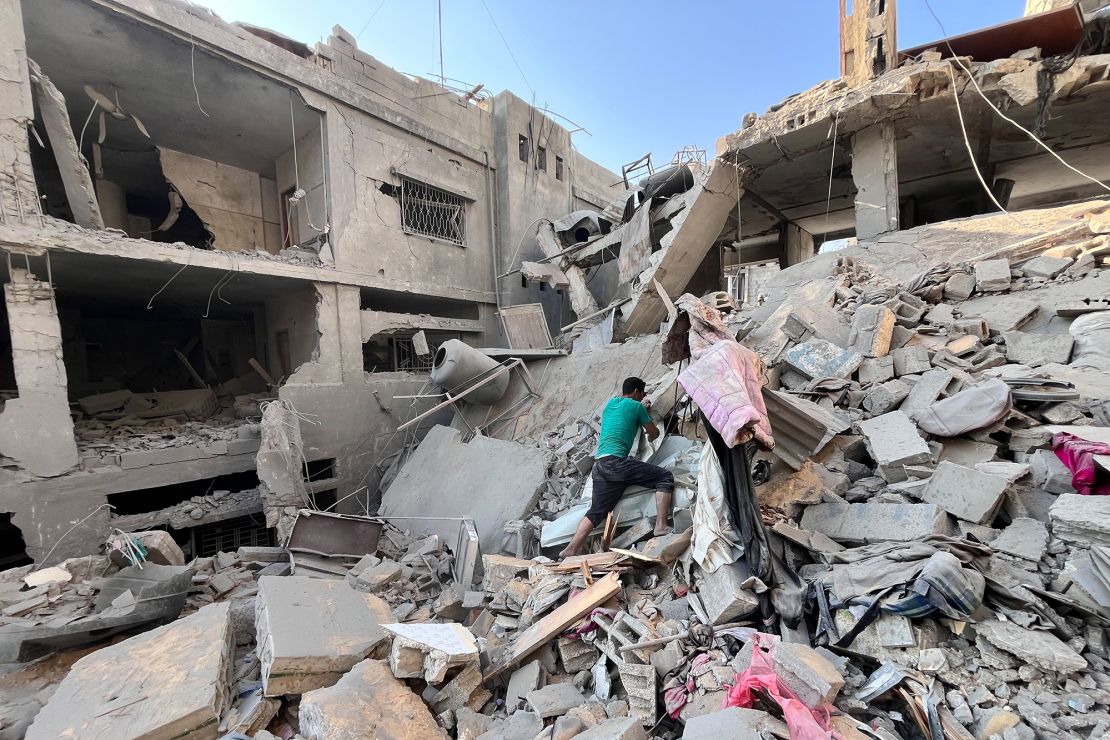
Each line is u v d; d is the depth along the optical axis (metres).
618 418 4.11
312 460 8.66
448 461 7.16
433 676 2.74
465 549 4.98
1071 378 3.63
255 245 11.23
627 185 13.22
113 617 3.65
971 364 4.25
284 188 10.58
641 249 10.21
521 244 13.12
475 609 4.04
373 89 9.92
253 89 8.52
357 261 9.59
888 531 2.87
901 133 8.05
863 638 2.32
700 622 2.78
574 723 2.36
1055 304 4.62
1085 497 2.40
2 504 5.87
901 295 5.37
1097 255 4.91
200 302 10.80
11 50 5.97
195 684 2.71
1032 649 2.01
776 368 4.97
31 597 4.11
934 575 2.19
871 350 4.70
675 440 4.43
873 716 2.06
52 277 7.91
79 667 2.91
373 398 9.58
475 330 12.29
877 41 7.28
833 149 8.42
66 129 6.54
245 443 8.02
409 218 10.91
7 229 5.88
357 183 9.63
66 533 6.29
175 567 4.40
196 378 11.37
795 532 3.05
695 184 9.37
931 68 6.52
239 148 10.23
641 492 4.12
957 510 2.82
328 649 2.96
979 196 10.94
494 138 12.82
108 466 6.70
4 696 3.17
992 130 7.93
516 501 5.56
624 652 2.60
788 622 2.57
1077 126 7.75
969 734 1.87
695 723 1.97
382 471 9.55
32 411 6.12
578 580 3.39
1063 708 1.87
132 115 8.55
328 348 9.12
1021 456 3.18
